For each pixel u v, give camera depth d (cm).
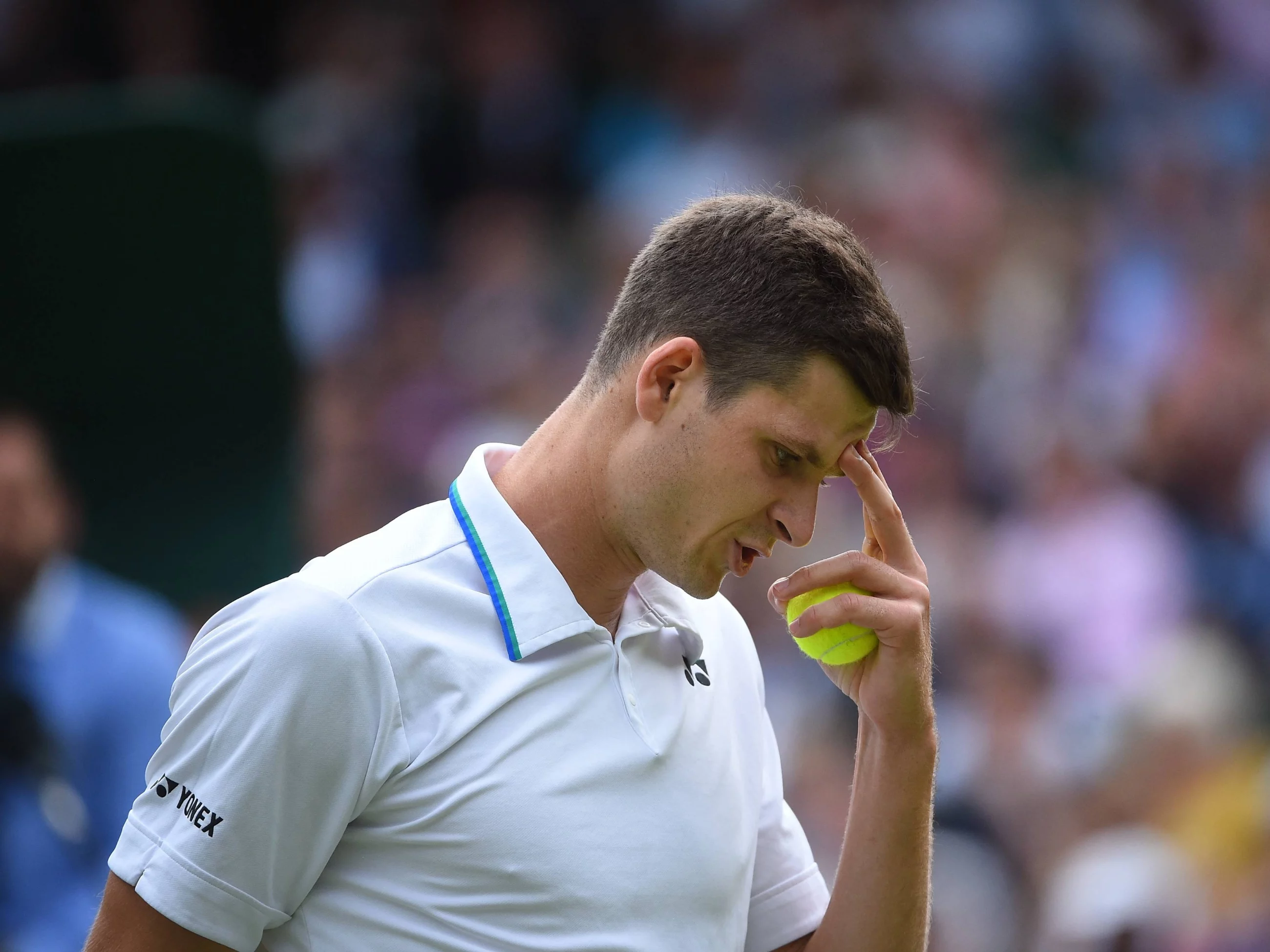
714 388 670
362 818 668
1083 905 1950
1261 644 2616
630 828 675
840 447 677
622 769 680
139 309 1394
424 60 3469
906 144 3278
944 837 2089
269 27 3469
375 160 3266
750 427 666
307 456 1519
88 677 1239
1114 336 3152
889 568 728
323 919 666
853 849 762
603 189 3400
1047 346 3055
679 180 3256
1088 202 3412
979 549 2612
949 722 2289
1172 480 2850
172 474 1429
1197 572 2733
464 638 675
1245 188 3528
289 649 646
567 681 685
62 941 1177
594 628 690
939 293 3059
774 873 780
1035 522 2714
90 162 1359
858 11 3538
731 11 3534
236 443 1441
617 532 700
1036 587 2622
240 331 1423
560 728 676
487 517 702
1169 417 2880
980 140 3428
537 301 3034
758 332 662
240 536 1441
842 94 3419
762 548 689
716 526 682
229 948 654
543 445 722
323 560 684
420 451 2809
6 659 1205
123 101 1376
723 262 676
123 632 1269
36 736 1195
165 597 1430
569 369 2872
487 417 2808
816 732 2141
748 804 744
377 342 3002
